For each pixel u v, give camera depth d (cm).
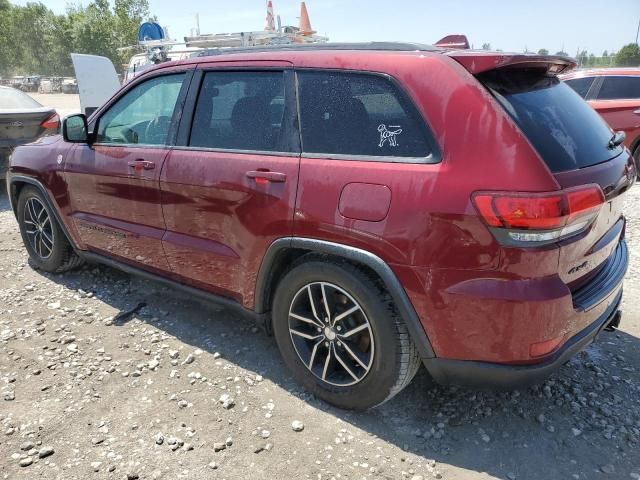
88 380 310
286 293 288
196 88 332
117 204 376
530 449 257
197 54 351
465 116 228
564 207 212
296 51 292
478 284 224
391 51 259
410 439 263
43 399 292
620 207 280
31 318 387
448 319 234
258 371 320
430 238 229
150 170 344
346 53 271
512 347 226
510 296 218
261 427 271
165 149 340
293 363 298
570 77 899
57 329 370
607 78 862
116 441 261
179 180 325
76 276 465
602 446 259
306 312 290
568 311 227
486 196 216
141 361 330
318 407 287
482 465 247
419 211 230
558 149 231
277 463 247
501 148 219
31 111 784
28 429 269
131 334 364
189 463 247
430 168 232
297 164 272
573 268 237
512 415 281
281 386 305
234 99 312
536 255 215
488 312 224
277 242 280
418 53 249
